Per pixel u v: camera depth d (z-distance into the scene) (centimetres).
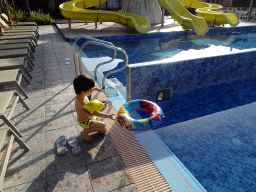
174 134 291
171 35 1053
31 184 169
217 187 200
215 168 225
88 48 807
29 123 254
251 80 458
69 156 200
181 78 359
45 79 402
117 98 337
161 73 332
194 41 958
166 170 187
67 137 229
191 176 183
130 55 717
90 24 1349
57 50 670
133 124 202
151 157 203
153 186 169
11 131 190
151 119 209
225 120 325
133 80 313
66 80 397
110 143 221
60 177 176
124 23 1002
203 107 372
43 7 1692
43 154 202
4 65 354
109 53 741
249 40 977
